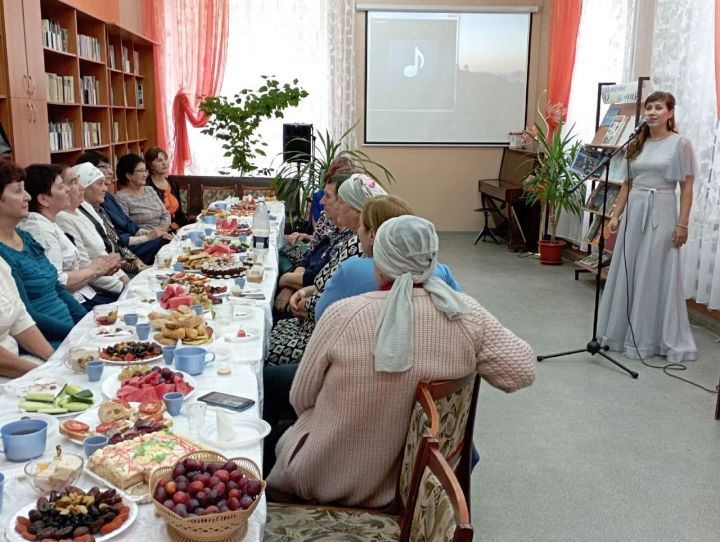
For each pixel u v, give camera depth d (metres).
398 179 8.70
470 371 1.71
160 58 7.64
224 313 2.42
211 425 1.59
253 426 1.60
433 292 1.69
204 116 7.85
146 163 5.97
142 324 2.20
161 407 1.61
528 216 7.72
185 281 3.04
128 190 5.41
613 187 5.92
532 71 8.52
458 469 1.89
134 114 7.14
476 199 8.77
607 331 4.32
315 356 1.72
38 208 3.22
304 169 6.46
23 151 4.33
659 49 5.07
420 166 8.68
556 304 5.49
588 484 2.70
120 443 1.40
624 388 3.72
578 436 3.13
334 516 1.69
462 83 8.50
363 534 1.61
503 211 8.41
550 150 6.84
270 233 4.39
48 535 1.09
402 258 1.68
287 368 2.52
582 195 6.80
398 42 8.38
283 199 6.49
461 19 8.36
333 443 1.69
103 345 2.17
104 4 6.30
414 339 1.65
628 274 4.20
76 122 5.46
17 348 2.52
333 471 1.72
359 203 2.63
